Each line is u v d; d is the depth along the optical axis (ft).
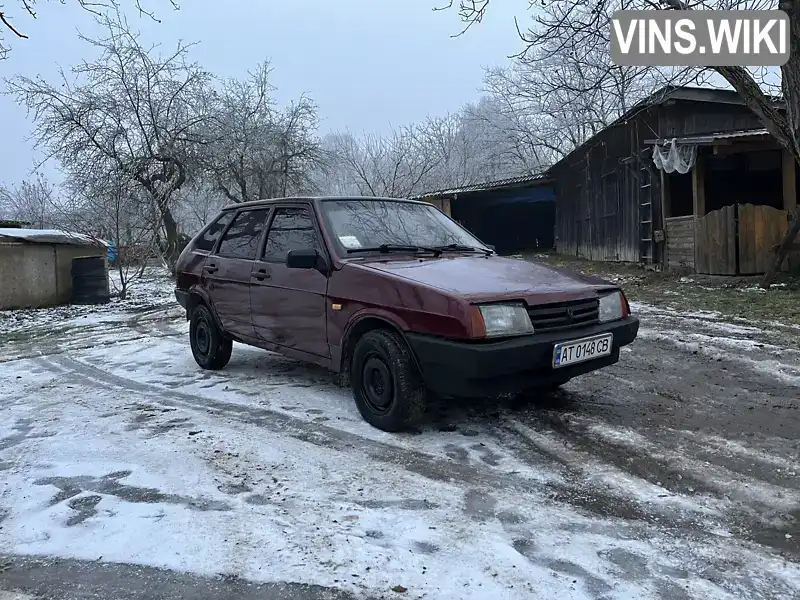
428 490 9.96
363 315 13.01
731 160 45.75
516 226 86.99
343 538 8.44
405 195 83.61
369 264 13.55
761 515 9.01
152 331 28.89
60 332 29.53
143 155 68.54
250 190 86.02
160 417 14.30
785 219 34.88
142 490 10.18
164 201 61.98
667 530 8.61
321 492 9.96
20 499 10.01
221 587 7.43
